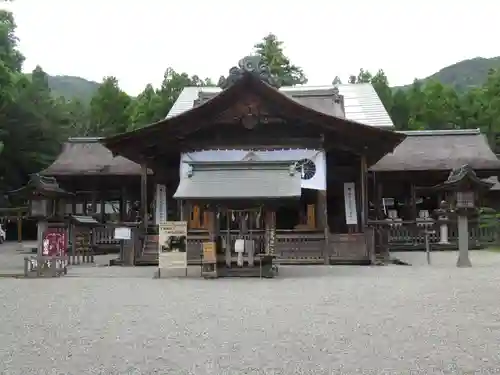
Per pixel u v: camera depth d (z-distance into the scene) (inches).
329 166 1090.1
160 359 273.3
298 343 304.5
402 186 1309.1
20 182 1953.7
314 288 546.6
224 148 944.9
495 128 2172.7
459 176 789.9
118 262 894.4
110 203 1413.6
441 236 1202.0
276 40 2795.3
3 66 1692.9
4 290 546.9
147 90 2613.2
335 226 1149.1
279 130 956.0
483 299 460.8
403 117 2452.0
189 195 662.5
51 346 301.9
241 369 254.8
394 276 657.6
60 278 671.8
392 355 278.2
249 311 407.5
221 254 695.7
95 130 2556.6
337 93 1339.8
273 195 655.8
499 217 1277.1
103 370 254.8
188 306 434.3
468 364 260.8
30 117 1940.2
